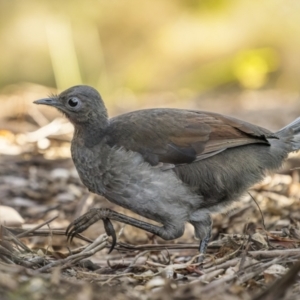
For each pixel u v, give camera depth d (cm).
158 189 1048
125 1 2870
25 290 835
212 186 1068
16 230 1159
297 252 976
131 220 1076
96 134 1075
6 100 2286
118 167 1047
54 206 1437
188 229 1345
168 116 1077
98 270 1034
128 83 2816
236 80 2838
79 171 1088
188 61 2853
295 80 2842
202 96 2752
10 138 1858
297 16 2866
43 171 1627
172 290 851
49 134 1844
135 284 937
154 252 1152
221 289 857
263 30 2873
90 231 1327
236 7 2902
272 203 1362
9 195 1494
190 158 1054
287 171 1556
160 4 2911
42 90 2514
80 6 2739
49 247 1172
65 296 827
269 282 895
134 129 1062
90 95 1084
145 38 2883
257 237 1053
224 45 2861
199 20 2897
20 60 2706
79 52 2741
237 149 1082
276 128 2052
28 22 2720
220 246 1117
